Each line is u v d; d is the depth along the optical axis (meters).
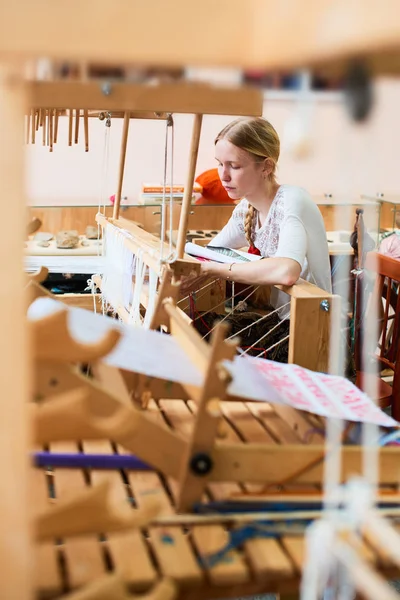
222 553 0.81
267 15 0.47
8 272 0.58
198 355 0.95
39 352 0.83
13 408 0.58
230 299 2.07
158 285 1.55
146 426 0.88
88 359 0.84
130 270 1.85
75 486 0.94
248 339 1.91
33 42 0.48
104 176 3.11
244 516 0.86
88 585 0.68
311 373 1.21
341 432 1.02
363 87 0.51
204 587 0.78
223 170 2.04
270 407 1.21
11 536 0.57
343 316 1.54
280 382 1.13
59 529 0.72
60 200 3.50
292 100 0.53
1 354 0.58
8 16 0.48
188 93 1.06
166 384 1.20
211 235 3.01
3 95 0.56
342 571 0.64
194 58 0.49
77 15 0.48
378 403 1.91
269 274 1.72
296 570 0.79
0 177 0.57
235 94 1.06
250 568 0.79
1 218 0.57
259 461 0.90
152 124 3.59
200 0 0.48
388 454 0.94
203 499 0.93
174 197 3.09
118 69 0.54
